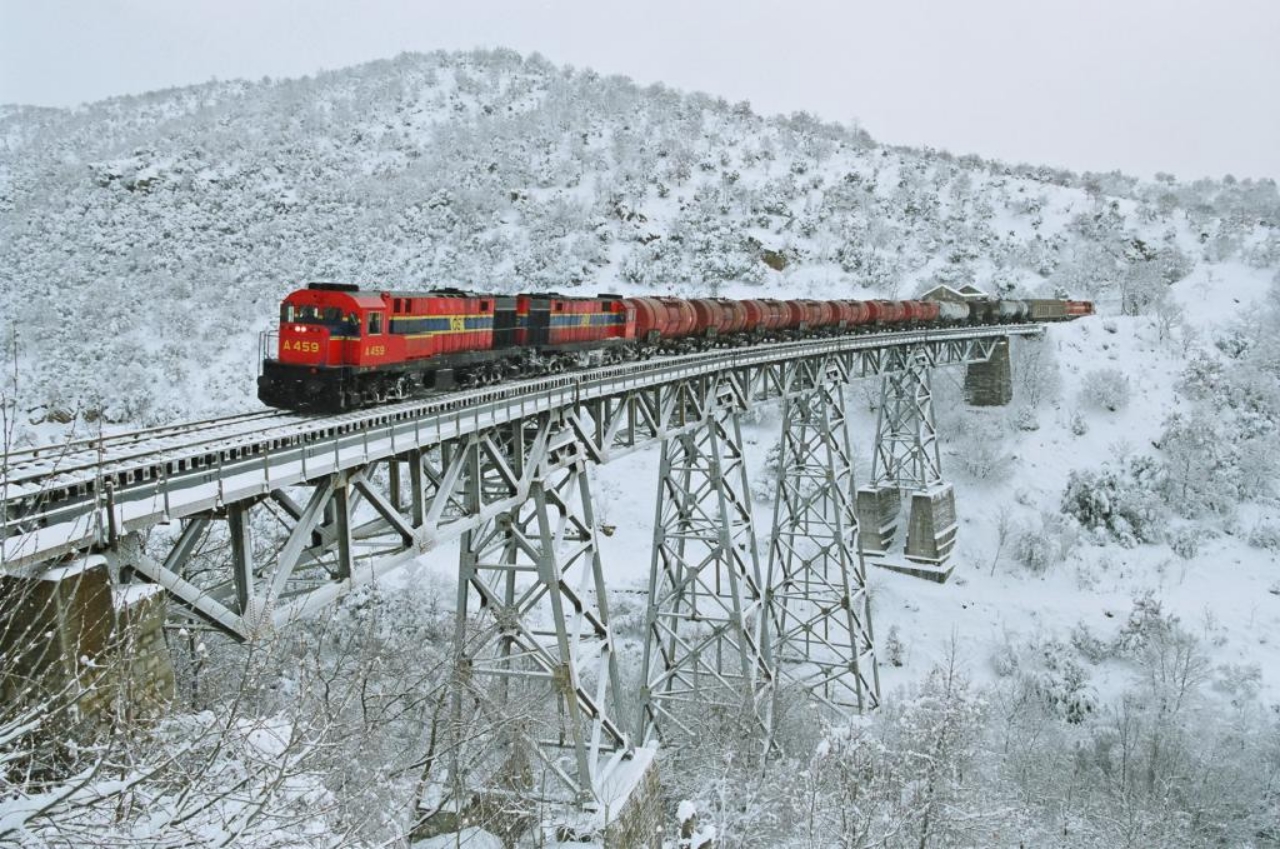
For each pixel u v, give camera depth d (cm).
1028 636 5625
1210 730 4469
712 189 11488
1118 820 3500
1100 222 11725
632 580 5759
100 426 1177
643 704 3238
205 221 9931
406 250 9962
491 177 11438
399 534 1780
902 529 6512
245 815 948
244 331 7912
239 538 1402
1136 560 6294
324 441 1565
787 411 4078
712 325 4512
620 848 2188
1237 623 5669
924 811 2573
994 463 6800
